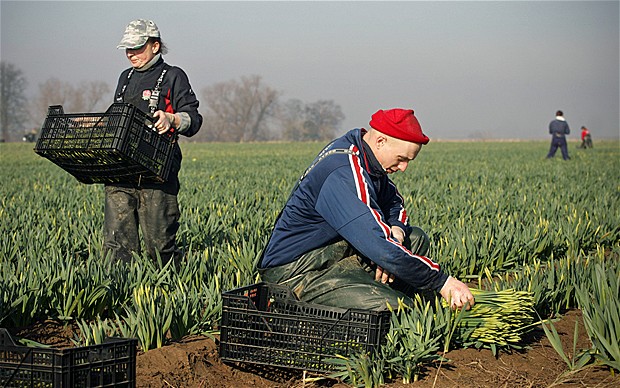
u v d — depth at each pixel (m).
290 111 141.62
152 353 4.54
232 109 129.50
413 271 4.57
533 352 5.04
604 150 45.97
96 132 5.61
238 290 4.63
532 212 11.18
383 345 4.40
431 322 4.53
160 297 5.19
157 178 5.90
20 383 3.60
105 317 5.64
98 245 7.40
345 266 4.93
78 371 3.54
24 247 7.43
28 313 5.34
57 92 130.00
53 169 25.53
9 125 132.88
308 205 4.81
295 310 4.72
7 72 131.25
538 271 6.11
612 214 9.99
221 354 4.54
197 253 6.58
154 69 6.39
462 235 7.83
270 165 29.19
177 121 6.04
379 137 4.78
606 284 4.99
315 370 4.38
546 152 44.50
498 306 4.77
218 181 18.17
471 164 28.95
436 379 4.38
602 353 4.57
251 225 8.98
